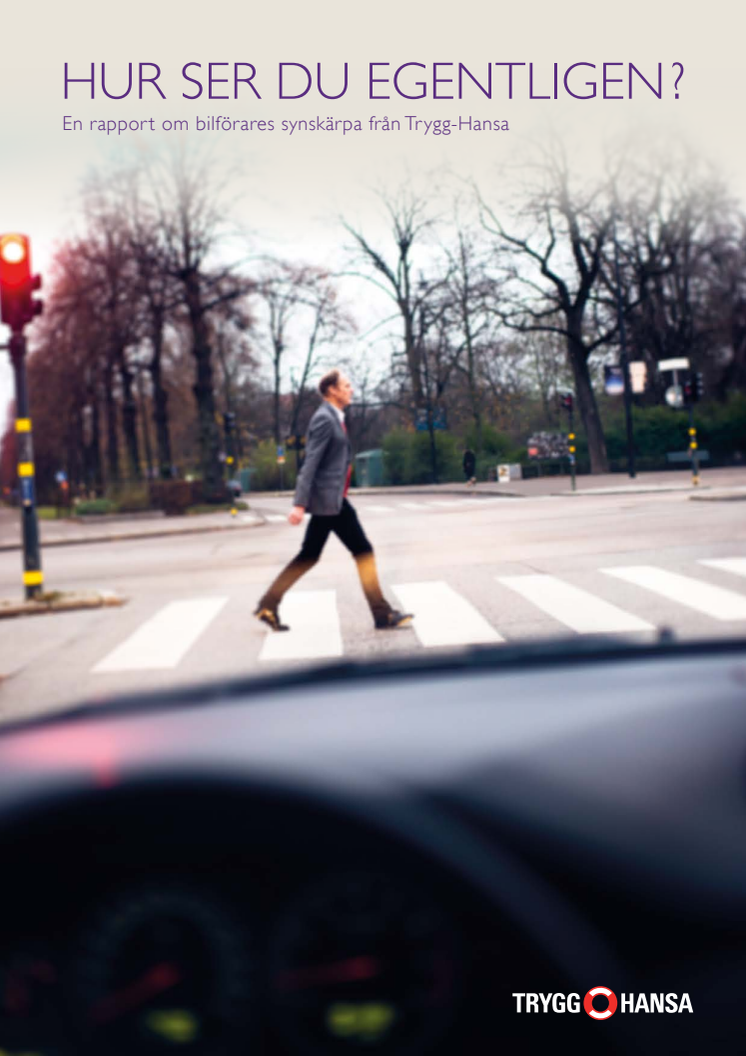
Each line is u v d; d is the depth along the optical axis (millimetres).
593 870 1363
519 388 45344
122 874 1255
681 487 26734
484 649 1839
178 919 1261
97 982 1236
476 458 44500
